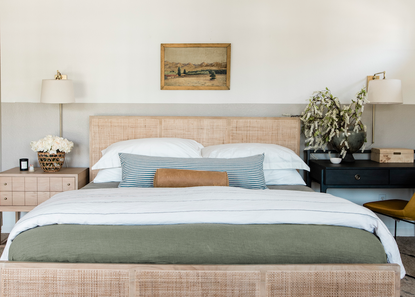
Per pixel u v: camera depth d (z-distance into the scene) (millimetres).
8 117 3295
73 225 1637
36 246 1517
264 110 3357
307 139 3223
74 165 3357
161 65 3291
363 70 3348
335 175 2910
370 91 3084
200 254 1512
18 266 1463
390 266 1513
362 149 3223
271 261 1522
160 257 1505
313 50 3324
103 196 1883
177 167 2500
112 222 1652
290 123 3271
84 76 3299
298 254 1532
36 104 3297
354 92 3359
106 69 3299
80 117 3326
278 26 3299
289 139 3279
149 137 3252
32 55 3264
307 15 3301
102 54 3287
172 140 2949
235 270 1471
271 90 3346
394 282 1510
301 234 1592
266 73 3330
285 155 2861
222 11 3277
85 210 1679
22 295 1467
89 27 3266
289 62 3326
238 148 2877
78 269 1461
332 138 3158
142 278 1464
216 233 1576
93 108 3322
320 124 3150
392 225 3420
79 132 3336
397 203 2873
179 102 3342
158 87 3324
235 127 3266
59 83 2992
